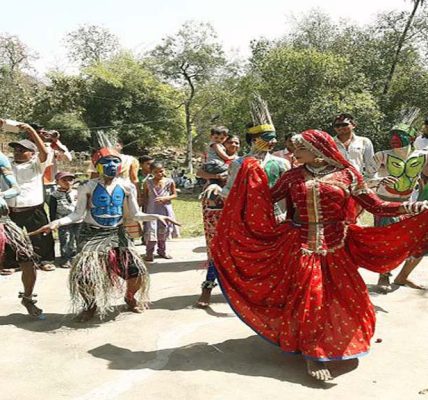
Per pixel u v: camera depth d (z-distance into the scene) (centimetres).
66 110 3812
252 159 458
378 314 550
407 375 414
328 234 432
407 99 2538
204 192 533
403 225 433
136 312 567
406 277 645
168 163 3981
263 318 439
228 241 448
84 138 3675
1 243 516
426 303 584
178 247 928
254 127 530
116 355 457
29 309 551
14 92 3981
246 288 444
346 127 625
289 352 418
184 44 3869
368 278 691
